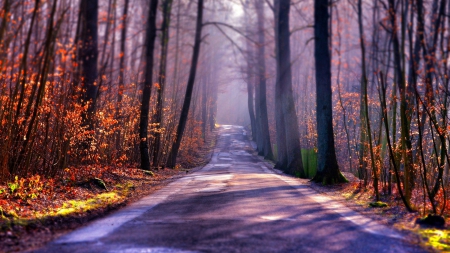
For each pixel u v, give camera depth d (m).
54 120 14.88
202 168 33.62
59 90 14.22
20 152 12.70
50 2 12.15
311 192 14.95
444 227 8.28
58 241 6.40
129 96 23.55
